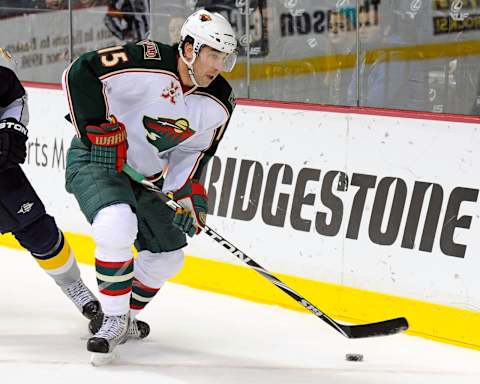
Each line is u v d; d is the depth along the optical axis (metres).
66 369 11.29
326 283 13.74
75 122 10.94
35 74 18.28
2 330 12.80
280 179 14.26
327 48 14.61
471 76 13.45
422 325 12.78
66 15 17.61
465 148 12.36
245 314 13.73
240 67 15.64
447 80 13.66
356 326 11.41
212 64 10.77
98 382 10.88
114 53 10.88
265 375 11.25
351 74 14.45
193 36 10.71
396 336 12.80
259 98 15.50
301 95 15.02
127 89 11.01
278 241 14.26
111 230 10.90
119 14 16.95
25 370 11.26
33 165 17.84
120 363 11.53
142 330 12.38
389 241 13.07
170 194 11.54
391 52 14.04
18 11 18.28
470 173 12.34
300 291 14.04
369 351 12.21
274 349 12.23
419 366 11.71
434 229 12.65
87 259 16.80
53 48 17.91
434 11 13.58
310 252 13.89
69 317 13.42
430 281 12.69
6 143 11.84
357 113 13.35
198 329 12.98
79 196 11.27
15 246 17.48
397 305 13.03
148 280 12.01
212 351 12.09
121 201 11.05
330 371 11.45
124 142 10.98
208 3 15.87
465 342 12.39
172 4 16.31
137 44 11.09
